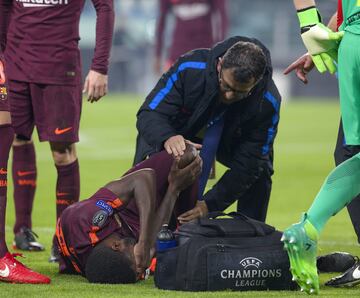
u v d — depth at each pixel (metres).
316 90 102.19
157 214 18.38
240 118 19.23
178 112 19.42
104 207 18.03
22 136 22.59
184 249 16.92
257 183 20.94
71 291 17.05
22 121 22.19
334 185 16.48
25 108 22.14
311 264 16.22
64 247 18.39
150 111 19.19
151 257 18.06
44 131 21.94
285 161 46.25
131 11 107.06
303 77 20.67
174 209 19.38
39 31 21.73
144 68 107.62
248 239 17.09
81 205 18.27
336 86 101.94
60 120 21.83
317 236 16.28
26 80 21.84
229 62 18.00
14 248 23.05
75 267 18.62
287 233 16.08
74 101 21.98
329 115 77.94
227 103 18.88
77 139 22.02
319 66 17.52
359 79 16.86
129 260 17.70
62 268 19.14
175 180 18.50
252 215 21.19
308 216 16.38
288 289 17.14
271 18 103.94
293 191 35.94
